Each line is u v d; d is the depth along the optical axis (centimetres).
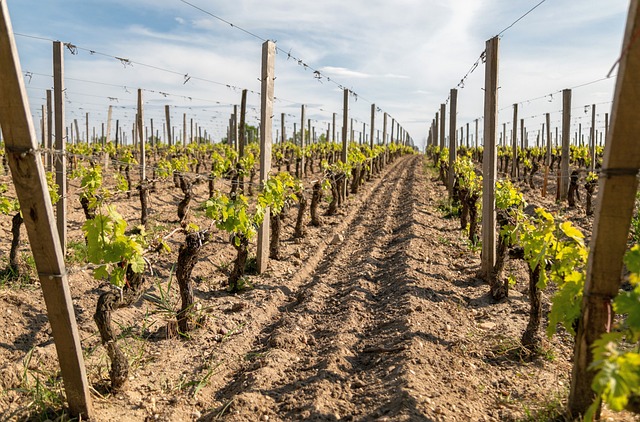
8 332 607
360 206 1855
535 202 1708
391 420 400
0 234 1048
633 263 292
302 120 2436
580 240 444
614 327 322
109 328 469
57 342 407
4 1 326
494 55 776
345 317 677
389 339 590
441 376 493
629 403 284
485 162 814
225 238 1138
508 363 534
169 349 591
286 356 568
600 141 4022
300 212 1238
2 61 333
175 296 761
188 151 3116
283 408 453
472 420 414
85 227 472
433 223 1409
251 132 5459
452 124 1698
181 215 1191
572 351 565
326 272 951
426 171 3478
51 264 384
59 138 831
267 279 893
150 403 468
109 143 2566
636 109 307
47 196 370
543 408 423
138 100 1368
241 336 635
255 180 2362
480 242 1011
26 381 492
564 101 1620
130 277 501
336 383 495
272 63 885
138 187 1262
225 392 500
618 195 324
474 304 738
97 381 493
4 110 344
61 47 807
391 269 916
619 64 309
